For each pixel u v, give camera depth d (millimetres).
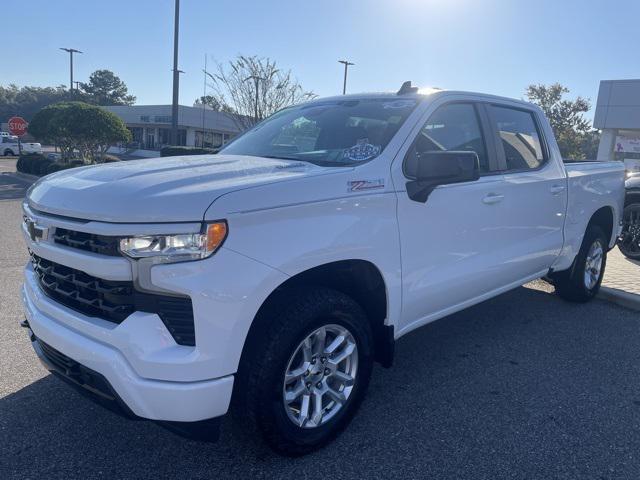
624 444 3146
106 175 2863
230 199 2473
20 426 3164
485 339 4766
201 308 2396
